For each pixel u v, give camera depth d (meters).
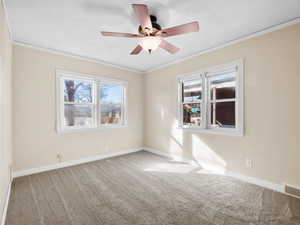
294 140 2.09
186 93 3.60
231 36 2.55
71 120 3.39
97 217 1.70
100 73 3.79
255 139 2.45
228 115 2.88
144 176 2.77
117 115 4.22
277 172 2.23
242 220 1.65
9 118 2.27
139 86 4.64
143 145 4.73
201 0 1.73
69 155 3.29
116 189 2.31
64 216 1.72
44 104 2.97
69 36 2.53
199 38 2.62
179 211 1.80
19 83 2.70
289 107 2.13
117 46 2.92
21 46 2.73
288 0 1.72
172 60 3.73
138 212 1.79
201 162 3.23
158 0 1.72
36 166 2.88
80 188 2.33
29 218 1.68
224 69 2.84
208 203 1.96
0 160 1.53
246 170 2.55
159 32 1.84
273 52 2.26
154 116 4.36
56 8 1.84
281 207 1.86
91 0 1.72
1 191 1.56
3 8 1.73
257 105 2.43
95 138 3.71
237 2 1.76
